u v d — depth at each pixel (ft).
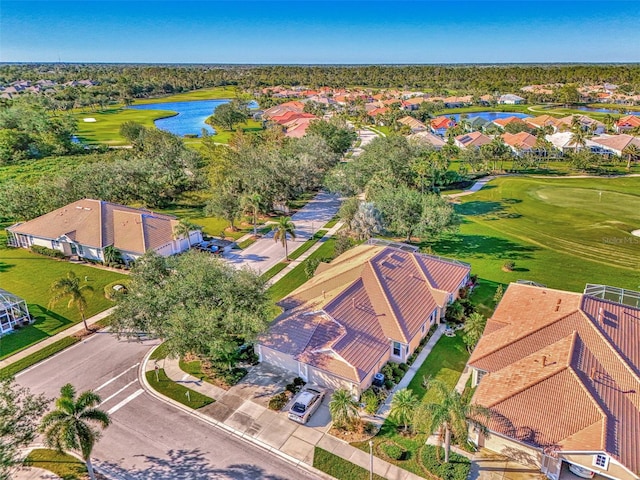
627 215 247.50
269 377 120.26
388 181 244.22
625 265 185.88
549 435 88.07
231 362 120.06
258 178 254.47
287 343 120.57
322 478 89.66
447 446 89.86
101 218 210.79
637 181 319.47
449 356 128.77
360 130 556.10
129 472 91.71
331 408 98.37
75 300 138.72
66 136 416.67
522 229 231.30
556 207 265.13
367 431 101.04
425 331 138.00
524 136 408.05
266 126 563.07
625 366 101.45
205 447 97.76
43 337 141.08
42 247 210.18
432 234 200.03
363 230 198.18
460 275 157.48
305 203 287.48
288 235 227.20
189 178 305.32
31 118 426.51
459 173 329.93
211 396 113.50
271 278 180.04
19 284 177.78
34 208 234.99
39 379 120.98
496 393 99.91
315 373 115.85
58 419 82.23
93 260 201.77
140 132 433.07
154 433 101.81
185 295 117.60
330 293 134.10
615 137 398.01
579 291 163.22
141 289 124.67
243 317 111.24
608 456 81.00
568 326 114.01
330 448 96.89
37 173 329.31
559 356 104.37
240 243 219.20
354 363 111.55
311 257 200.13
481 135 419.54
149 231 203.82
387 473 90.48
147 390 116.26
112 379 120.78
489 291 165.27
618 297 142.20
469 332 128.88
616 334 112.16
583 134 405.39
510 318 126.31
